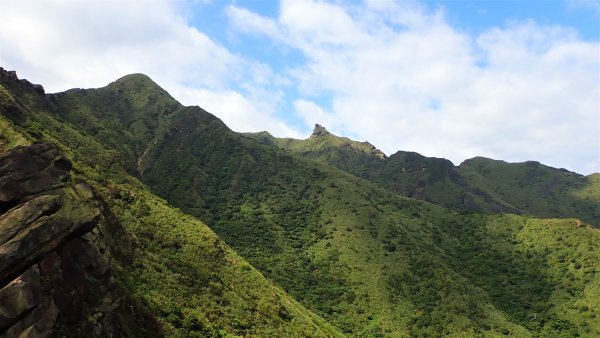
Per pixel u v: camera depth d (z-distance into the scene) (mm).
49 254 26281
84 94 179750
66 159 31062
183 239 62312
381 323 93188
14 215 25766
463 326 94750
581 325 99688
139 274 45312
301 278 107250
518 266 129625
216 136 189750
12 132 33281
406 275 110562
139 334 32438
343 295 101375
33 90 117625
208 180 161500
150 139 176375
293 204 150000
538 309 108750
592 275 115438
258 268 106062
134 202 64812
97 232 32062
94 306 28391
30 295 23953
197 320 43562
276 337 51938
